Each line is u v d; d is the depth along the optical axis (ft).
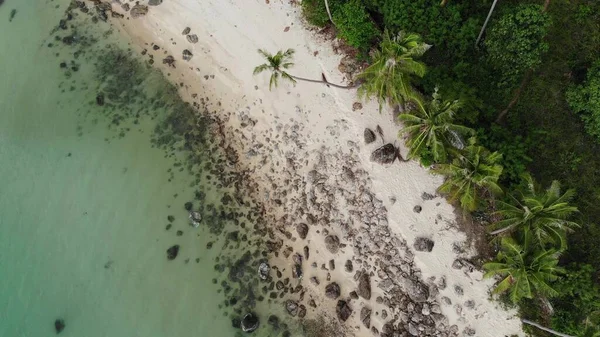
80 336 90.17
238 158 96.43
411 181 87.25
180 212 94.99
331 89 93.76
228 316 88.43
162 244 93.56
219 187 95.61
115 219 96.37
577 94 82.89
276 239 91.56
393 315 84.69
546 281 70.23
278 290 89.15
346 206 89.76
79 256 95.04
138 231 94.99
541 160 84.79
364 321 84.99
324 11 92.94
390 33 90.22
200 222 93.97
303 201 91.71
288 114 95.14
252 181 94.89
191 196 95.76
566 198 68.59
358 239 88.33
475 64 88.33
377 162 88.53
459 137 74.64
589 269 76.38
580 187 82.94
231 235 92.58
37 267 95.45
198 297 90.02
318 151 92.68
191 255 92.43
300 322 87.45
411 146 78.33
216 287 90.27
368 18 91.09
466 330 81.05
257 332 87.35
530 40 78.54
